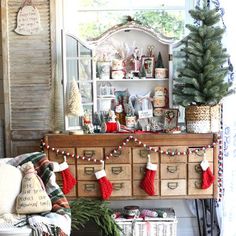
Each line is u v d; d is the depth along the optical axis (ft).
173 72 11.41
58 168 9.96
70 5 12.15
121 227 10.78
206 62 10.22
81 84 11.23
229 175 10.89
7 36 11.16
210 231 11.67
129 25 11.27
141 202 12.04
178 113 11.05
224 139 10.92
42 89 11.26
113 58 11.69
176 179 10.35
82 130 10.97
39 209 8.18
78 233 9.75
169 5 12.22
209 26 10.41
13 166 8.97
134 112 11.61
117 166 10.35
